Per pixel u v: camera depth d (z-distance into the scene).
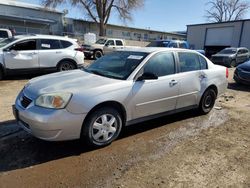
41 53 9.23
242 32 27.09
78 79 3.90
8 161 3.32
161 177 3.07
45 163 3.31
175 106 4.73
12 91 7.27
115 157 3.52
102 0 32.28
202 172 3.22
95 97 3.50
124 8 33.59
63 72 4.51
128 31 38.38
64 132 3.34
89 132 3.55
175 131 4.56
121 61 4.45
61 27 30.59
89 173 3.11
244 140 4.27
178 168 3.29
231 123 5.12
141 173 3.14
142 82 4.06
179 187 2.89
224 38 28.94
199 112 5.50
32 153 3.55
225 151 3.84
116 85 3.77
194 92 5.04
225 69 5.90
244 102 7.09
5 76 9.05
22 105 3.57
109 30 35.62
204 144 4.05
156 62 4.38
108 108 3.70
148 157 3.55
